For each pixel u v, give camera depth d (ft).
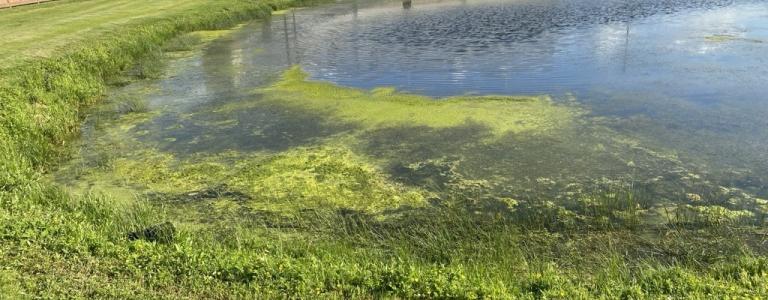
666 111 36.47
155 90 46.62
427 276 17.34
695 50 54.08
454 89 44.32
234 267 17.72
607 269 18.80
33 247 18.54
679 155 29.35
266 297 16.42
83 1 91.15
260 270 17.60
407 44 63.62
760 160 28.40
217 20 79.56
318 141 33.35
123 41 57.11
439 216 24.00
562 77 46.34
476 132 33.68
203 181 28.40
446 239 21.67
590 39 62.13
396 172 28.58
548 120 35.40
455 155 30.37
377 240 22.03
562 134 32.83
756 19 72.33
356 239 22.20
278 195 26.53
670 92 40.65
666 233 21.84
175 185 28.04
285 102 41.81
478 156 30.09
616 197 24.45
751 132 32.27
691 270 18.33
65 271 17.35
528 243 21.62
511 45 60.54
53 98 38.19
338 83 47.60
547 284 17.02
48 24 63.52
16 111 33.37
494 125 34.73
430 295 16.55
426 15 86.89
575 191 25.75
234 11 85.76
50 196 24.72
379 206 25.13
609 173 27.45
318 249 20.34
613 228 22.43
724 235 21.48
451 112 37.63
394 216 24.17
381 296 16.53
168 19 72.38
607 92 41.29
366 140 33.14
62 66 43.83
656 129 33.24
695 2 92.68
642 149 30.27
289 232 22.98
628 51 55.06
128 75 51.44
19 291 15.98
